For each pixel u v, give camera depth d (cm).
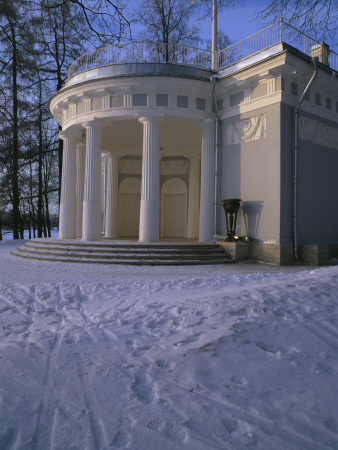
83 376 367
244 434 271
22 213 3216
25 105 2697
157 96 1581
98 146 1658
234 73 1473
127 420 291
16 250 1752
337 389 338
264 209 1440
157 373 371
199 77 1548
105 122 1673
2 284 833
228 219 1597
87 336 489
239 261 1431
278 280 821
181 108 1591
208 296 637
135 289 794
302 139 1465
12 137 2697
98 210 1647
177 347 428
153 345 447
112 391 337
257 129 1478
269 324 479
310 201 1491
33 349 435
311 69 1388
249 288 682
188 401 317
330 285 640
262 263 1414
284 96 1387
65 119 1831
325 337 454
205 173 1652
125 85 1554
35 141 2889
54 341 471
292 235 1420
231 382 350
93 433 273
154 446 258
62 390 339
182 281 854
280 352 408
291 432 275
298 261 1419
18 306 661
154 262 1328
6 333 507
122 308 627
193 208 2356
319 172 1541
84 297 735
